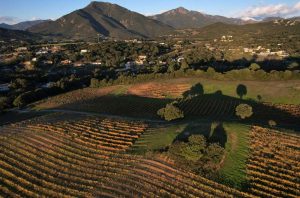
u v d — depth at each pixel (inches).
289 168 1865.2
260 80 4458.7
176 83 4901.6
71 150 2299.5
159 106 4055.1
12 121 4084.6
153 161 2012.8
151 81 5285.4
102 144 2354.8
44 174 2001.7
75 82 6146.7
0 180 1953.7
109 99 4712.1
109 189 1797.5
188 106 3784.5
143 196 1700.3
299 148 2092.8
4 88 6215.6
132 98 4601.4
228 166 1877.5
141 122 3021.7
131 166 2005.4
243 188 1697.8
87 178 1935.3
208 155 1913.1
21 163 2142.0
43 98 5413.4
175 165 1934.1
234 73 4623.5
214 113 3481.8
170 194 1696.6
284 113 3398.1
